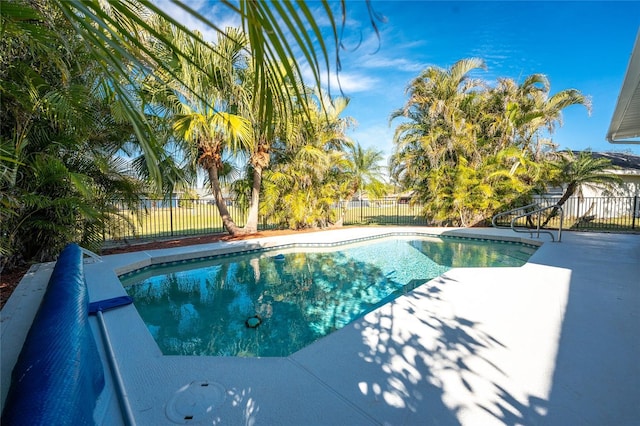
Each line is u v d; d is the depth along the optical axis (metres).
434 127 10.83
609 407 1.70
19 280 4.31
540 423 1.59
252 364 2.17
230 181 10.36
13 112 3.10
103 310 3.13
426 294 3.59
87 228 5.50
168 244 7.56
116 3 0.74
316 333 3.55
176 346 3.27
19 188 3.78
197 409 1.71
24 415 0.84
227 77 6.11
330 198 10.81
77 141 4.26
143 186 6.38
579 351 2.28
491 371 2.05
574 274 4.34
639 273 4.38
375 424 1.61
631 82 3.76
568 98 10.57
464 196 10.38
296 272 6.12
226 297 4.76
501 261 6.91
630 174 13.47
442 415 1.66
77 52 2.46
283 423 1.62
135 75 1.37
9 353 2.19
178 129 7.11
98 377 1.79
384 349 2.36
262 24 0.60
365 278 5.73
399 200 13.81
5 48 2.53
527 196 10.55
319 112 9.65
